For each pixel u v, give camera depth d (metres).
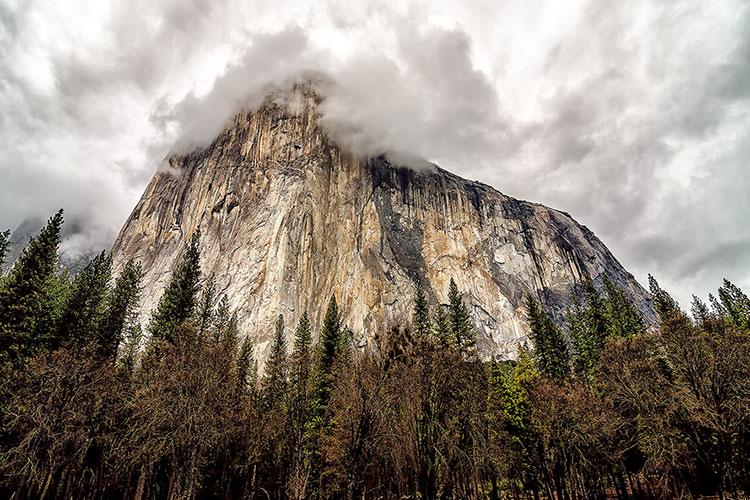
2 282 33.06
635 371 29.06
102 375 25.88
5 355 28.48
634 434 30.72
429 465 23.98
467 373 28.89
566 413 31.94
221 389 26.19
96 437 24.62
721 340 25.00
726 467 22.58
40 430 22.08
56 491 23.64
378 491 27.02
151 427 22.34
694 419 23.52
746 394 22.81
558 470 32.47
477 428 28.28
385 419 24.69
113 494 32.78
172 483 22.17
